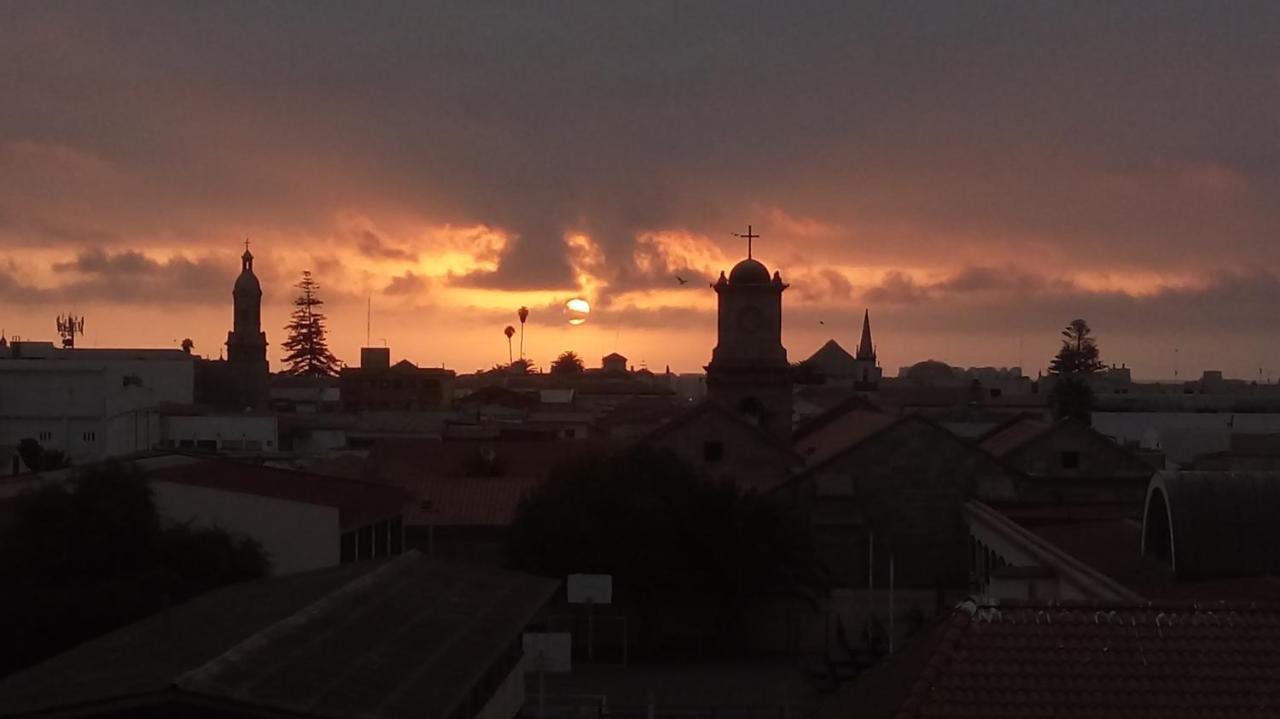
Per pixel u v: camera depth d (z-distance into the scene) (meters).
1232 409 159.25
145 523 51.19
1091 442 81.75
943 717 19.73
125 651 30.28
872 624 73.50
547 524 69.81
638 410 155.75
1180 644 20.97
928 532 79.12
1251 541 40.22
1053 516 69.75
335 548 57.66
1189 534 40.31
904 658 23.92
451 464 96.38
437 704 28.05
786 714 54.22
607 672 67.06
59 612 44.97
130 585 46.72
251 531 57.16
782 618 74.25
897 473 79.31
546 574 69.06
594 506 70.19
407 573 40.72
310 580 39.66
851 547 78.69
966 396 182.62
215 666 27.05
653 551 68.50
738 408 93.38
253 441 127.50
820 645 74.25
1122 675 20.44
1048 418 145.38
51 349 164.50
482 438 114.25
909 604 77.25
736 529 70.31
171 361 154.25
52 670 29.48
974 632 21.31
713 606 72.31
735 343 94.00
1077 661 20.69
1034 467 81.62
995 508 74.38
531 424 139.50
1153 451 110.50
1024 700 20.00
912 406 165.00
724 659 71.62
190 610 35.91
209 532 53.09
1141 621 21.45
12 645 44.41
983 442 94.00
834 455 79.44
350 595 35.81
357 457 101.56
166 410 134.62
